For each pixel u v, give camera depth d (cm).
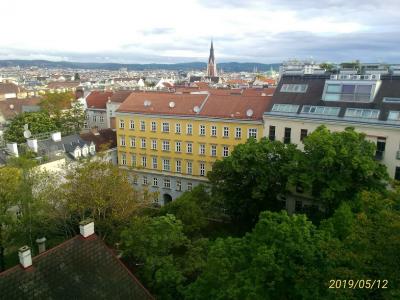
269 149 4959
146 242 3388
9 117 11531
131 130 7369
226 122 6388
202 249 3538
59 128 9031
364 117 5231
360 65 8150
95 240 2667
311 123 5619
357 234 2173
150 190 7431
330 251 2300
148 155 7325
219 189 5209
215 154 6662
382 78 5509
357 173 4266
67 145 6888
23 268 2286
